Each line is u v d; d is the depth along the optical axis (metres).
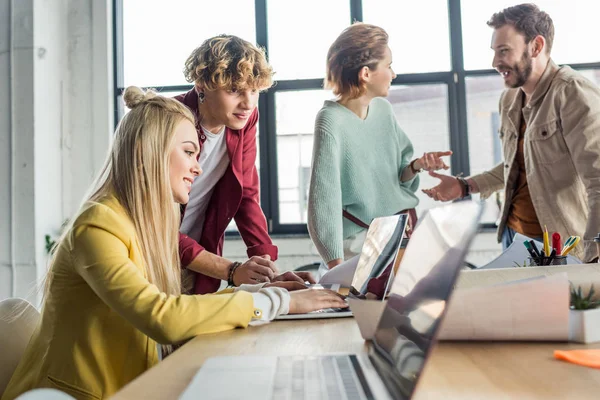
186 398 0.51
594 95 2.19
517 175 2.46
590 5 4.39
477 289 0.76
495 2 4.50
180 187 1.23
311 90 4.61
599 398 0.51
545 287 0.75
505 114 2.53
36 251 4.05
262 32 4.59
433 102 4.55
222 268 1.60
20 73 4.12
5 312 1.13
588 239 2.03
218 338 0.88
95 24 4.54
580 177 2.15
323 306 1.10
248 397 0.51
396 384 0.50
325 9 4.59
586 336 0.75
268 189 4.60
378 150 1.83
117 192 1.16
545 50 2.29
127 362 1.06
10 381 1.08
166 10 4.63
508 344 0.76
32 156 4.08
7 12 4.14
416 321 0.53
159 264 1.17
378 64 1.75
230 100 1.65
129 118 1.20
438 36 4.54
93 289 1.01
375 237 1.01
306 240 4.43
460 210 0.54
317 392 0.52
